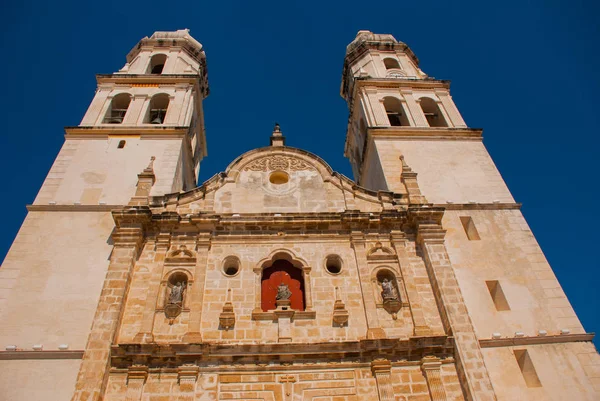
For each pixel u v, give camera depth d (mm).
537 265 22047
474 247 22641
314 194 24641
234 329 19078
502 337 19375
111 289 19609
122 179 25516
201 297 19891
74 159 26516
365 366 18125
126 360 17734
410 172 25781
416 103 32000
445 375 18016
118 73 32875
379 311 19891
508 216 24156
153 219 22234
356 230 22547
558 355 18938
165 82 32562
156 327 18984
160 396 17047
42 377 17562
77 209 23594
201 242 21719
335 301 20078
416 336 18672
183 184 29297
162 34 38500
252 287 20516
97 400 16500
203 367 17828
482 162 27500
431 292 20656
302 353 18203
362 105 32406
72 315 19422
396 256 21750
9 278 20469
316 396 17469
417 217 22688
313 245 22172
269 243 22125
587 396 17906
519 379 18297
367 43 37312
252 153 26391
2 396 17031
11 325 18953
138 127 28516
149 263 21156
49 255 21469
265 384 17641
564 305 20578
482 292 20922
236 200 24125
